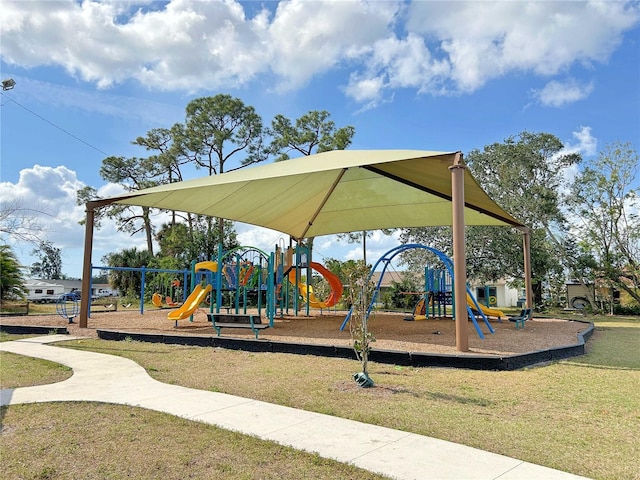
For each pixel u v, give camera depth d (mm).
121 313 15742
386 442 3258
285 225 16312
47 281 56594
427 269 13773
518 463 2869
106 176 28266
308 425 3664
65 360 6699
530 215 21156
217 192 10312
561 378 5430
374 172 11016
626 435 3418
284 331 9828
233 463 2910
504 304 33125
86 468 2846
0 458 3012
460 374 5664
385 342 7848
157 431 3535
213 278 12203
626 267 20500
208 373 5809
